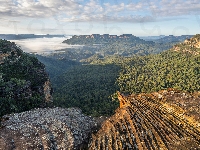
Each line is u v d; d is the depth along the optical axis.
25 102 57.12
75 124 30.27
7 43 85.56
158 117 28.91
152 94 35.38
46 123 29.34
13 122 30.52
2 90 55.34
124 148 23.88
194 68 147.12
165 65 168.00
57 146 25.83
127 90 124.81
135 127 26.72
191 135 25.88
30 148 24.73
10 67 69.75
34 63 82.31
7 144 25.00
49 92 73.31
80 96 123.19
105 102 104.12
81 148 26.30
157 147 23.83
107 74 180.50
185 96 34.25
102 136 26.56
